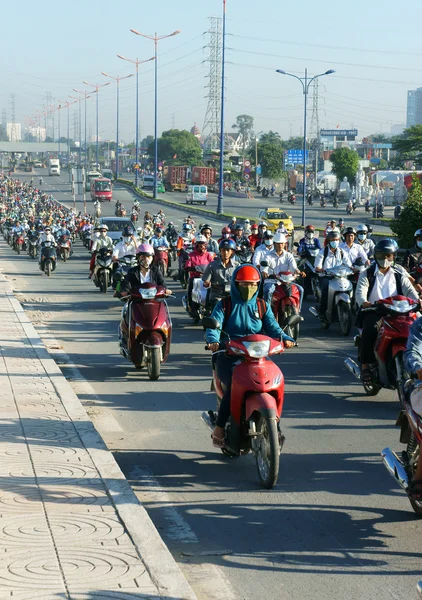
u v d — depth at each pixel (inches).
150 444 502.6
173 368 751.1
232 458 472.7
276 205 5369.1
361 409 593.9
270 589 305.0
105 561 297.0
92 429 487.2
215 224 3978.8
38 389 601.3
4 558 298.8
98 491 374.9
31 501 360.5
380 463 463.8
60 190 7672.2
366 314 603.2
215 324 432.1
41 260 1825.8
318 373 728.3
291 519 376.5
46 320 1091.9
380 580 312.5
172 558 300.4
